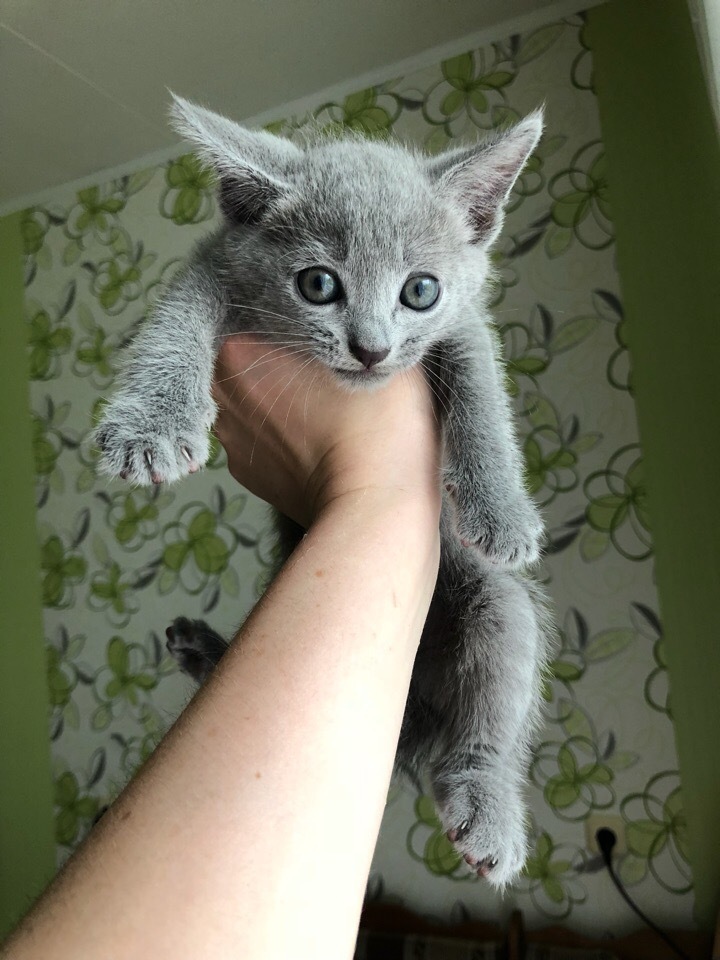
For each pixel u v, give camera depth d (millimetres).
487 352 250
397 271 223
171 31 462
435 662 261
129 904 96
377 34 477
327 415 217
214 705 124
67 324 625
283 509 245
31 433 630
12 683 615
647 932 402
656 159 425
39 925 95
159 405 207
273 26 463
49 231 642
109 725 573
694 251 411
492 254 468
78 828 577
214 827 106
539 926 433
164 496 566
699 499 408
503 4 454
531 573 417
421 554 176
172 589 557
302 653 134
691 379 411
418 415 222
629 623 423
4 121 546
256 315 232
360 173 231
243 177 226
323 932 106
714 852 400
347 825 118
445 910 457
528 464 451
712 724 402
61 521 608
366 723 131
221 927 97
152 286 591
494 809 237
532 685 265
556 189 453
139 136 577
